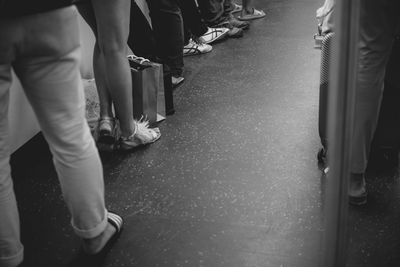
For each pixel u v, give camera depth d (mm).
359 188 2178
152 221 2178
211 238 2051
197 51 4375
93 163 1758
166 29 3553
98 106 2957
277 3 6070
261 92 3494
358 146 2076
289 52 4297
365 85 1968
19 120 2654
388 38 1898
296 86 3564
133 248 2016
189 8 4180
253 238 2037
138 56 3102
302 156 2635
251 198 2303
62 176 1733
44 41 1492
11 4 1393
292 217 2156
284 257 1919
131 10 2988
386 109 2334
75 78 1627
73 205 1791
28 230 2170
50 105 1607
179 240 2051
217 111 3225
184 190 2393
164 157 2691
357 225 2076
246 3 5387
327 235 1320
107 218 2014
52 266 1950
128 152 2754
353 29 1139
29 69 1550
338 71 1171
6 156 1645
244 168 2553
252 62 4121
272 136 2865
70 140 1669
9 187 1675
